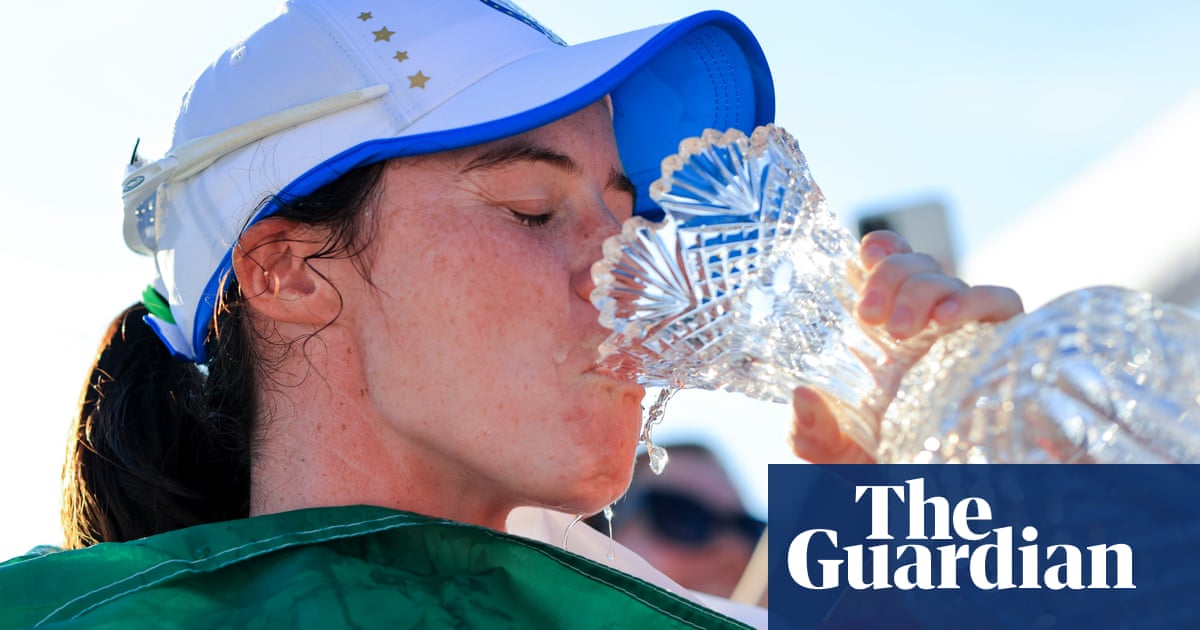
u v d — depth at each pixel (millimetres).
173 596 1347
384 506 1488
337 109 1497
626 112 1747
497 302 1416
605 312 1249
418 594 1385
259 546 1399
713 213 1261
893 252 1256
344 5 1571
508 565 1480
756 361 1276
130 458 1753
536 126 1423
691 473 3145
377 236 1455
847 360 1243
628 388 1437
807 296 1249
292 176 1502
